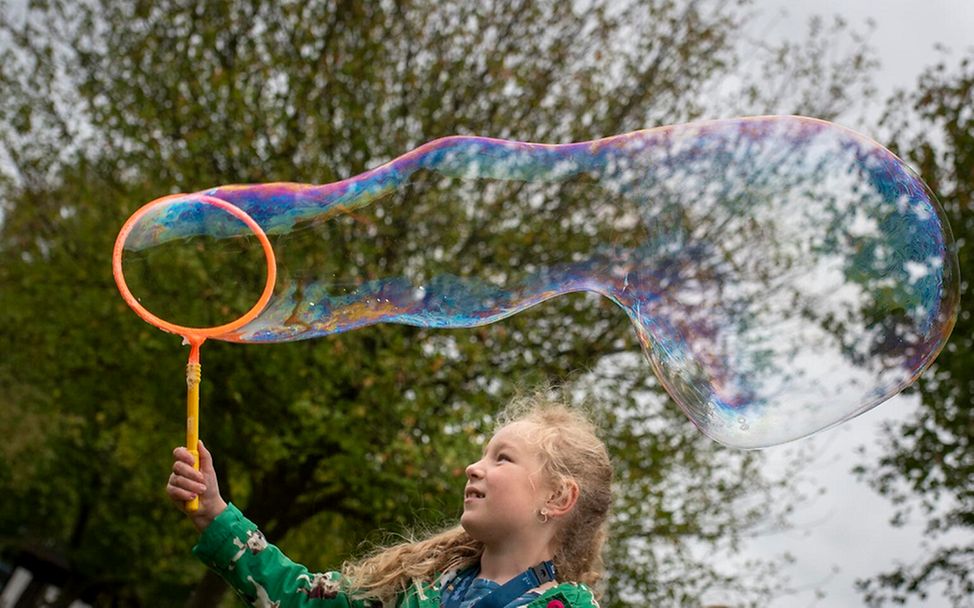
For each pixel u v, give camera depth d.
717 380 3.76
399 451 10.20
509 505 2.62
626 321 11.67
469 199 9.48
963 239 11.79
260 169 11.04
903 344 3.71
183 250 10.06
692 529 12.27
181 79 11.85
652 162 3.95
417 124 11.70
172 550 17.69
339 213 3.97
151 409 12.41
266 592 2.68
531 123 11.81
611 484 2.76
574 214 9.16
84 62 12.51
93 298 12.07
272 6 11.84
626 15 12.34
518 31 12.05
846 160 3.80
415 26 11.85
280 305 3.97
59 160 12.73
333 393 10.98
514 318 11.23
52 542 22.55
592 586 2.75
